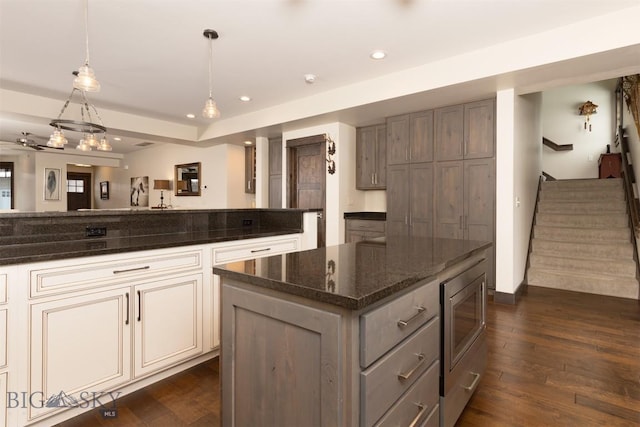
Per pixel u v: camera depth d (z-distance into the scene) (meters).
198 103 4.98
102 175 11.08
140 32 2.91
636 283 3.76
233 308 1.22
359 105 4.15
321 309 0.96
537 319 3.16
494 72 3.16
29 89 4.36
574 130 6.93
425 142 4.37
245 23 2.77
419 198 4.43
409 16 2.66
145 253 1.95
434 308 1.33
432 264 1.33
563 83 3.41
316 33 2.93
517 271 3.90
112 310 1.82
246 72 3.79
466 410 1.81
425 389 1.26
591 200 5.25
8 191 9.55
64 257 1.63
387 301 1.03
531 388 2.02
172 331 2.08
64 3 2.49
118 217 2.39
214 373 2.18
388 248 1.77
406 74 3.73
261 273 1.17
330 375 0.94
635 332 2.82
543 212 5.27
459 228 4.10
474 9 2.57
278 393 1.08
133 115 5.62
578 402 1.87
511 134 3.63
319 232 5.30
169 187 8.22
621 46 2.58
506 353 2.47
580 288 4.07
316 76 3.91
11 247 1.85
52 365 1.62
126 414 1.77
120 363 1.85
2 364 1.48
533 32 2.91
